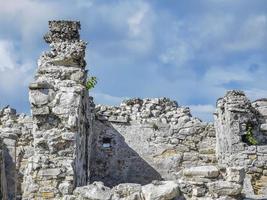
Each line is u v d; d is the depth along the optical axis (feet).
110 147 97.71
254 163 88.79
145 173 97.19
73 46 72.95
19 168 86.84
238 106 91.04
